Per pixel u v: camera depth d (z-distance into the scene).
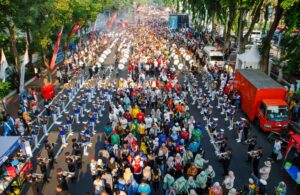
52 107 25.64
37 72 36.28
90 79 34.22
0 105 25.11
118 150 17.81
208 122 24.03
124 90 27.98
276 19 31.42
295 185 17.16
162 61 39.31
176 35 66.50
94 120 23.98
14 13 26.62
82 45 55.91
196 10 59.94
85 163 18.94
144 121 21.75
